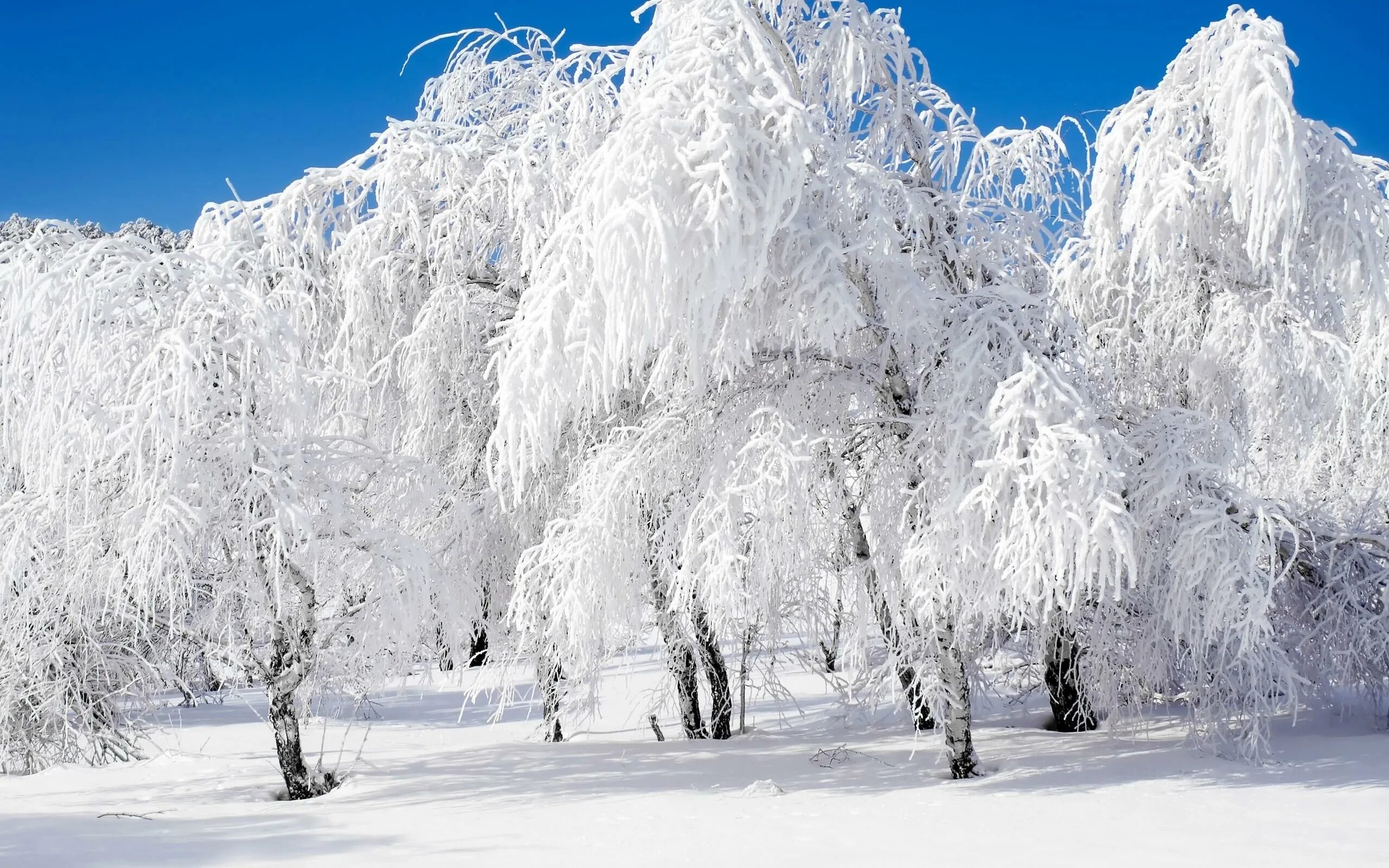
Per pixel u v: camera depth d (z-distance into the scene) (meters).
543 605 9.98
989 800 8.09
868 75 9.55
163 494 8.34
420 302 11.88
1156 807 7.63
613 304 7.30
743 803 8.29
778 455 8.62
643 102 7.55
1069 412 7.92
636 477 9.59
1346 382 10.34
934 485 8.62
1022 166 11.35
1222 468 8.92
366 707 14.90
